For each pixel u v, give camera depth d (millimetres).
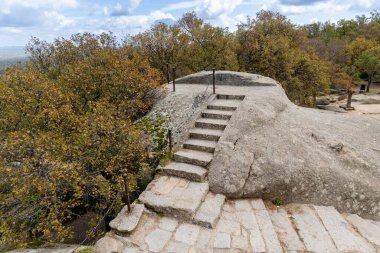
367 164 7668
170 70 19250
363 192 6918
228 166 7113
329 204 6867
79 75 10727
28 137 6676
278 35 23969
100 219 7293
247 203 6621
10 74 8945
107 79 10836
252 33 22969
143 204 6129
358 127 10211
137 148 7559
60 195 6520
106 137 7391
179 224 5715
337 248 5203
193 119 9195
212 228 5586
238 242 5164
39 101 8461
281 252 4945
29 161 6137
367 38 54812
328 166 7234
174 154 7879
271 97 10242
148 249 4992
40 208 6027
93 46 14602
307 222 6086
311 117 10234
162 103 11000
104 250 5000
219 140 7898
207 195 6719
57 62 14172
